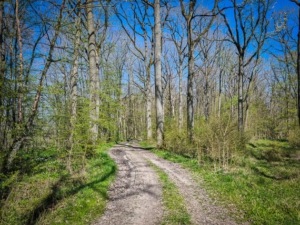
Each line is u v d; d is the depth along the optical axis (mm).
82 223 5559
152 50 25500
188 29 17562
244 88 35562
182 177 9656
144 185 8609
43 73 9984
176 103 44250
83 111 11430
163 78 33969
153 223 5547
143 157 14828
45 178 9766
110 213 6184
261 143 25703
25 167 10648
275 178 9742
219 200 6949
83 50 18359
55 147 13469
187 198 7207
